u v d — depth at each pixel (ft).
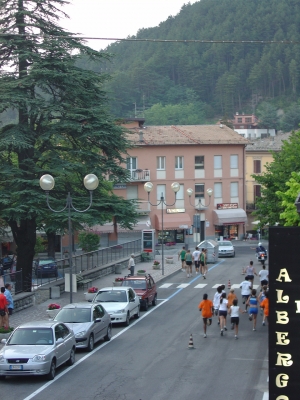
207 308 84.02
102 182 128.26
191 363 69.21
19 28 114.93
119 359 71.72
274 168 124.36
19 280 110.22
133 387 59.16
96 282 138.62
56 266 131.85
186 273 158.92
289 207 84.17
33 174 114.73
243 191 261.85
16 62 115.44
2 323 83.66
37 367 60.70
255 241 258.37
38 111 111.24
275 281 28.50
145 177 244.42
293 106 567.59
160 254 207.92
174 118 572.92
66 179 122.93
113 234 235.81
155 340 82.89
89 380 62.08
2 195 109.50
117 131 118.93
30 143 114.73
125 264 168.35
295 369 28.12
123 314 93.30
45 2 114.11
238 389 57.98
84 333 75.31
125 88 615.16
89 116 115.65
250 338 83.41
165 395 56.08
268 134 503.61
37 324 67.00
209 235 256.73
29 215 109.40
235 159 260.42
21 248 120.16
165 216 247.91
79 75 114.73
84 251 177.68
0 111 110.52
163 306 112.06
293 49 641.40
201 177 254.27
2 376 63.16
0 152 112.68
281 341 28.35
